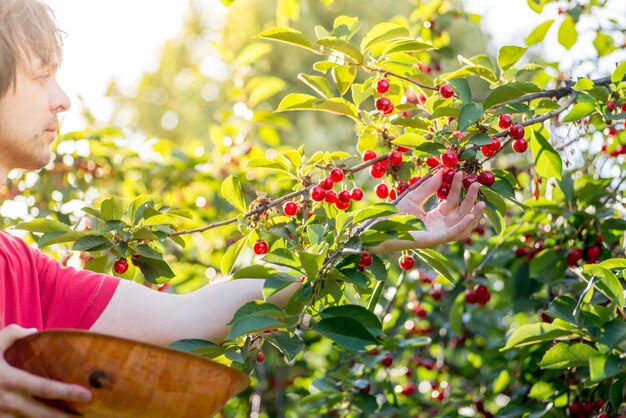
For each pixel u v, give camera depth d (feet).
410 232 6.37
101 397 4.23
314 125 34.27
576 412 9.11
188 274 12.58
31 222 7.59
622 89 8.18
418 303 12.41
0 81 5.28
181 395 4.36
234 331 5.65
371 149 8.61
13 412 4.17
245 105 15.33
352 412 11.32
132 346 4.24
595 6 11.24
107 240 7.64
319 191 7.47
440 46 13.70
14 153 5.50
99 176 13.64
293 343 6.38
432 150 6.82
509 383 11.66
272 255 6.19
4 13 5.34
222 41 36.73
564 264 10.28
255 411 12.28
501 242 10.69
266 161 8.02
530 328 7.30
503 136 7.50
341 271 6.31
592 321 7.27
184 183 14.05
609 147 10.53
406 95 9.68
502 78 8.56
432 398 12.47
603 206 10.19
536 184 10.33
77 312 5.95
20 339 4.28
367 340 6.02
